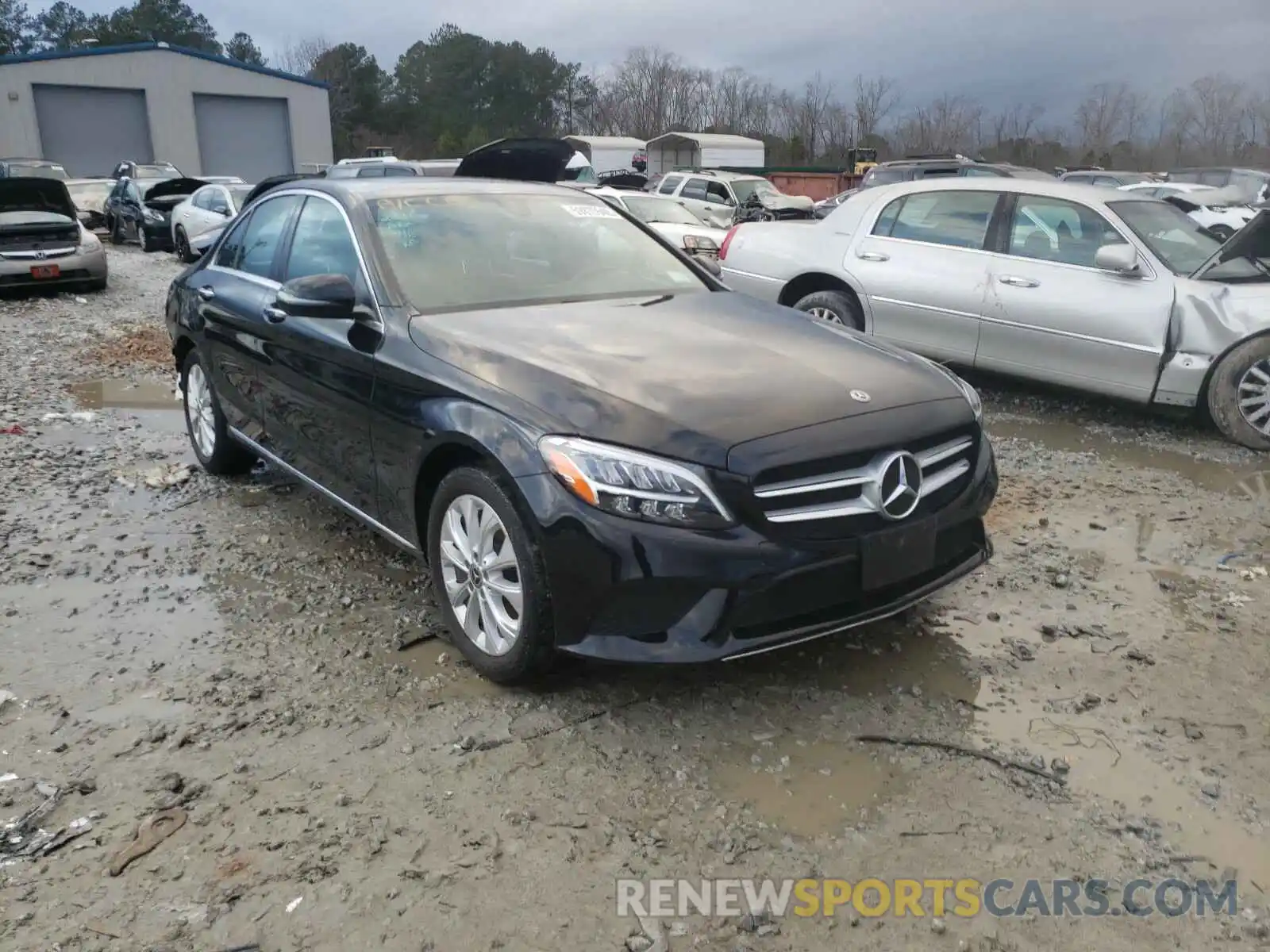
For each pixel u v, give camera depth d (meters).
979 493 3.49
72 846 2.62
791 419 3.08
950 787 2.87
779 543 2.94
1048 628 3.78
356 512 4.08
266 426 4.77
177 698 3.32
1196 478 5.66
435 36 81.12
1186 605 4.03
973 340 7.03
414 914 2.39
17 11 76.50
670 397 3.12
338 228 4.28
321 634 3.77
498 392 3.24
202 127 41.09
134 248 21.97
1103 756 3.02
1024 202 6.92
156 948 2.28
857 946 2.31
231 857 2.58
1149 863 2.57
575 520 2.95
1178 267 6.30
